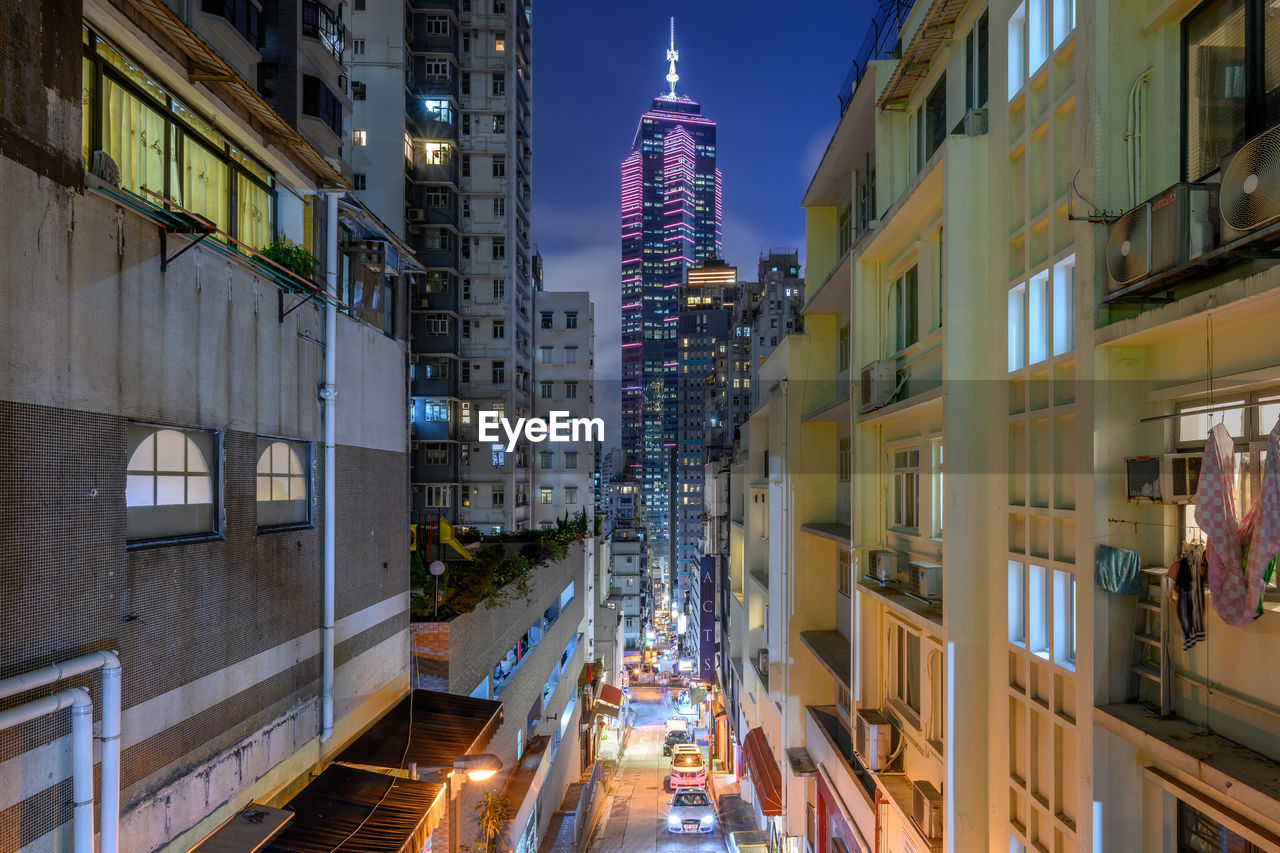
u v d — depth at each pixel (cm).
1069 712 608
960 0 880
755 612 2383
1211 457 445
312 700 856
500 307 3612
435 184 3447
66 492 485
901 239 1088
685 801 2505
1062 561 619
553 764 2103
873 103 1217
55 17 474
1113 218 559
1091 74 575
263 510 784
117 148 591
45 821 456
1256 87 473
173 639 604
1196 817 501
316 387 888
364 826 777
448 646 1218
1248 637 459
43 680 445
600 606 4278
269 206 843
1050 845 627
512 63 3641
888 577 1035
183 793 608
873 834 1084
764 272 5847
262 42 1686
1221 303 429
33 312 454
